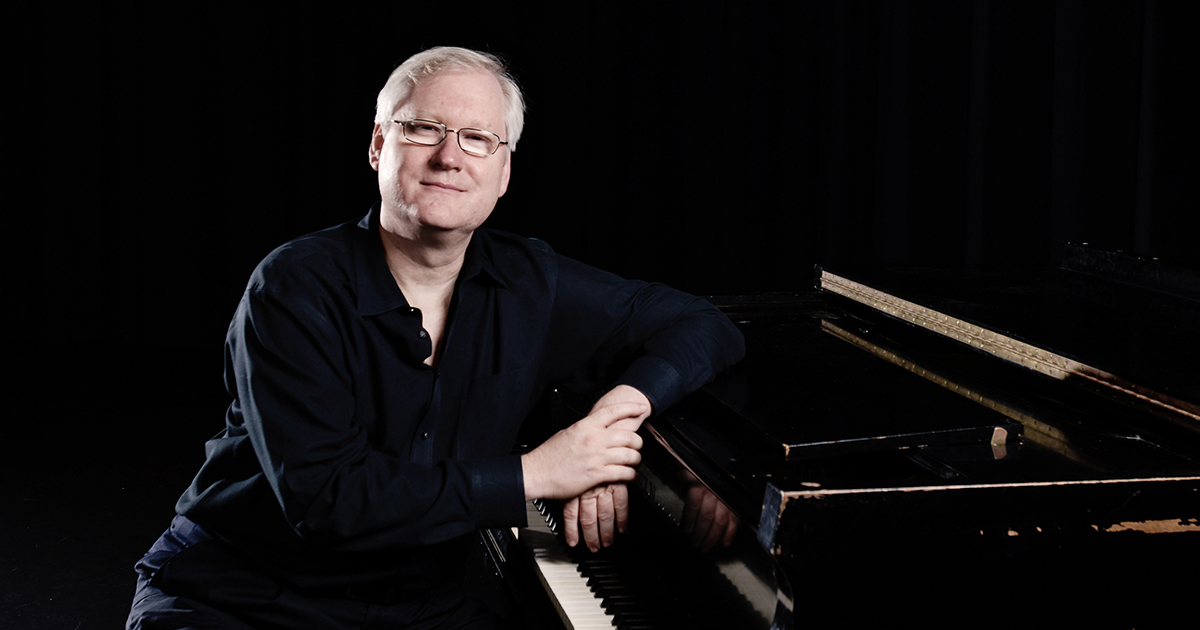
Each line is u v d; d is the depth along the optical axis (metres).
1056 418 1.27
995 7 4.36
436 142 1.36
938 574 0.95
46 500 3.06
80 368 4.61
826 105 4.81
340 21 4.69
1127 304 1.72
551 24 4.70
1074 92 4.25
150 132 4.87
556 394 1.79
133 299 5.01
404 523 1.30
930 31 4.51
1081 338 1.40
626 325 1.58
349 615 1.47
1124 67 4.12
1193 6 3.93
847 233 4.88
